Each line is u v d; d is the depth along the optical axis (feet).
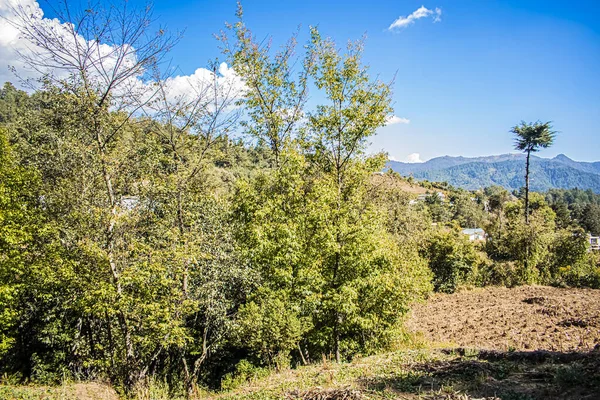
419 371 28.14
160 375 53.57
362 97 54.65
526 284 113.50
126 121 45.09
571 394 19.42
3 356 58.18
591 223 285.64
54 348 59.11
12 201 56.34
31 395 37.65
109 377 45.96
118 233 44.80
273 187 56.18
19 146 67.77
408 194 180.34
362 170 57.11
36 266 49.37
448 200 388.37
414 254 96.22
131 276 41.06
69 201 51.42
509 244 126.62
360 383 26.71
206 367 56.54
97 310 41.39
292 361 51.49
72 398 37.91
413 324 67.92
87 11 39.60
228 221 57.98
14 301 54.65
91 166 50.93
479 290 106.11
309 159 59.41
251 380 41.68
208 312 50.37
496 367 26.32
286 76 60.18
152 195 49.60
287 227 47.55
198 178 54.44
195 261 44.42
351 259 46.75
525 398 19.60
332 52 55.16
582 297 85.40
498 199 264.31
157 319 42.09
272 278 50.24
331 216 49.08
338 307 44.57
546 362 27.20
